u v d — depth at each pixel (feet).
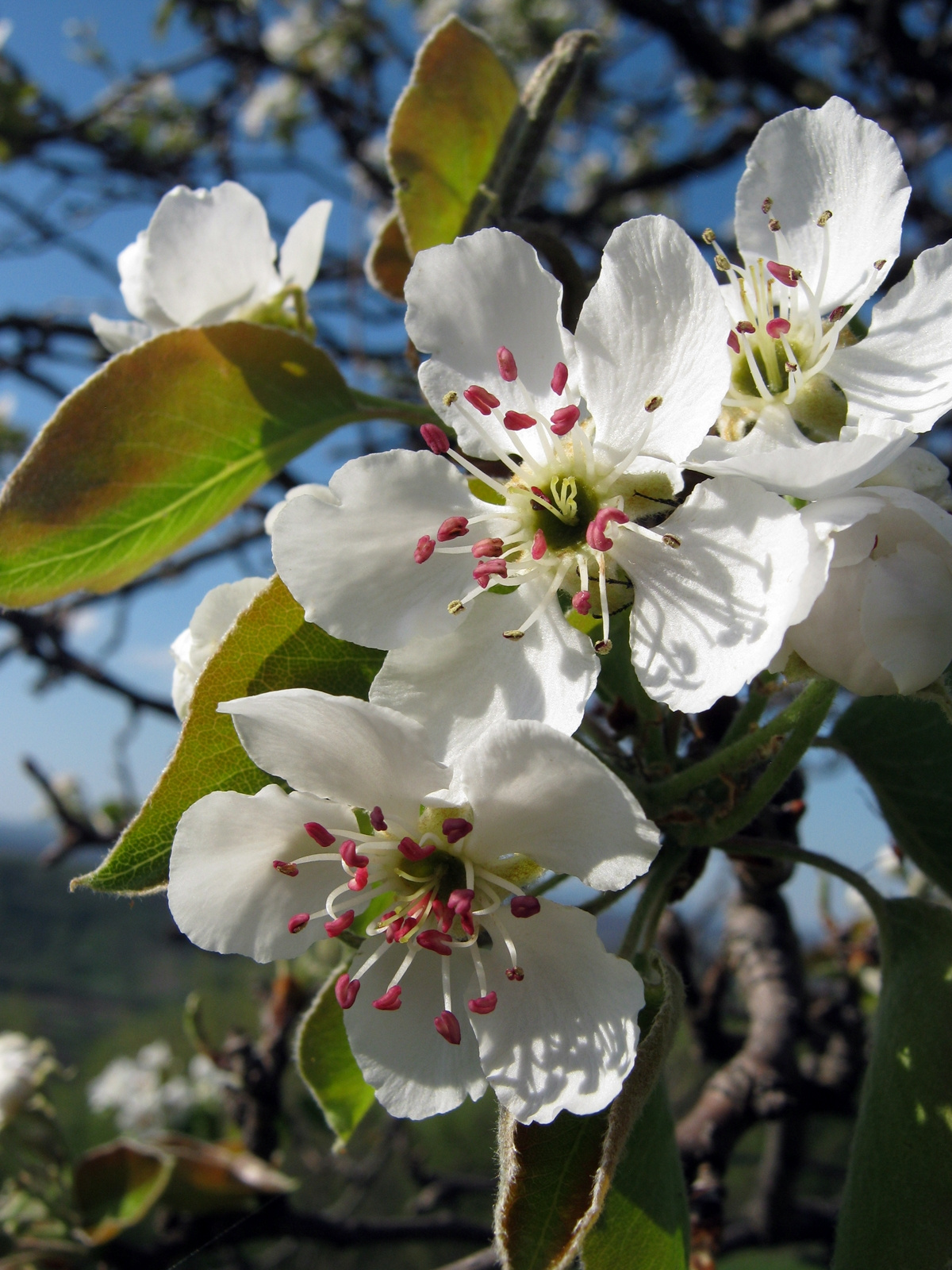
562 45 0.37
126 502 0.33
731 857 0.43
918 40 0.94
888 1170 0.27
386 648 0.26
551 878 0.29
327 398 0.34
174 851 0.26
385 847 0.27
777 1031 0.48
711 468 0.24
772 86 0.95
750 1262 0.84
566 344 0.27
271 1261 0.92
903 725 0.35
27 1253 0.58
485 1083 0.26
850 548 0.25
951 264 0.28
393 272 0.41
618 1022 0.25
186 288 0.38
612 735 0.34
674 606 0.26
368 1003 0.27
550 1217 0.24
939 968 0.29
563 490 0.27
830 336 0.28
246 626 0.26
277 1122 0.64
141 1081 1.16
